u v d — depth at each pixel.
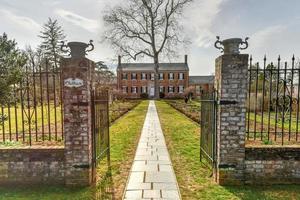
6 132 8.58
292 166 5.00
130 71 58.69
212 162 5.34
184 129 11.48
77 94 4.71
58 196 4.42
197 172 5.63
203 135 6.33
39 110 15.23
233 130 4.80
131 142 8.85
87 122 4.76
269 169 4.98
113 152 7.41
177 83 58.72
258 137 6.99
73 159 4.82
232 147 4.83
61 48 4.78
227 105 4.75
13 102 7.73
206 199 4.27
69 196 4.41
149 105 30.41
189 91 48.88
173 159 6.68
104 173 5.57
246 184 4.96
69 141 4.80
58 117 13.05
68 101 4.73
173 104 29.80
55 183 4.99
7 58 7.70
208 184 4.94
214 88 5.15
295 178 5.01
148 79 58.81
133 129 11.71
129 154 7.22
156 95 40.91
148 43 38.28
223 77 4.71
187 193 4.52
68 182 4.85
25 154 4.99
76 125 4.76
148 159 6.69
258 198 4.32
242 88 4.72
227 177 4.89
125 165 6.16
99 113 5.51
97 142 5.38
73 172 4.83
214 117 5.14
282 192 4.59
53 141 6.26
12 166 5.01
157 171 5.71
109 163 6.27
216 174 5.08
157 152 7.43
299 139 6.73
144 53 38.75
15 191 4.69
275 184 4.97
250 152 4.95
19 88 7.47
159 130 11.45
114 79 57.84
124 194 4.47
